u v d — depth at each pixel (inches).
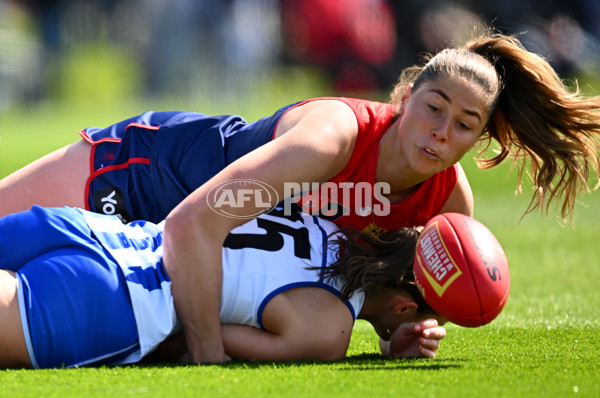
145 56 2716.5
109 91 2632.9
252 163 425.7
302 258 437.4
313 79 2571.4
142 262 424.8
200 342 422.3
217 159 503.2
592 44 2701.8
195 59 2684.5
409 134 454.3
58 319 398.0
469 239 408.2
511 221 1181.1
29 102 2620.6
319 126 445.4
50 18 2802.7
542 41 2630.4
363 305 454.3
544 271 831.7
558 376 373.7
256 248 434.9
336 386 350.9
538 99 485.1
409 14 2605.8
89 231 425.4
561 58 2623.0
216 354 422.0
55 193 525.7
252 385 353.1
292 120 478.6
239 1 2674.7
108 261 413.7
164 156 509.7
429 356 436.5
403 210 491.5
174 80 2667.3
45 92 2645.2
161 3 2691.9
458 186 506.3
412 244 445.4
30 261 413.1
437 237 411.5
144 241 439.5
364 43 2581.2
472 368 395.5
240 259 430.6
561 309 637.3
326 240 449.1
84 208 522.0
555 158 500.1
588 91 2215.8
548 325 563.2
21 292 397.1
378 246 445.4
